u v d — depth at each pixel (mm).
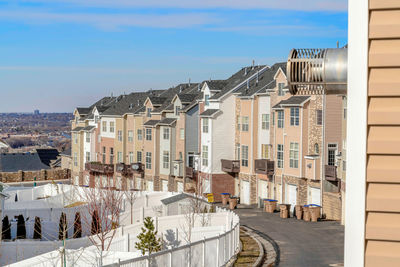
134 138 65688
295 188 43438
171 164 59031
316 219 38438
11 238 28578
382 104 3592
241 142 51625
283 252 27656
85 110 80688
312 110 41656
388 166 3557
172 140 59031
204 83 55062
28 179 81750
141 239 20953
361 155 3574
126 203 36656
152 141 61438
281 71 45812
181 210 32812
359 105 3590
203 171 53688
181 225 27078
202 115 53312
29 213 29688
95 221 28953
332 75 4219
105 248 20875
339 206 38375
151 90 74438
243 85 53312
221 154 52969
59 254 17500
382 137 3566
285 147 44125
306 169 41688
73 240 21516
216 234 24453
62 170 84812
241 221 39031
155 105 62625
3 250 21422
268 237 32125
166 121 59531
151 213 31766
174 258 18641
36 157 95312
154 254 17453
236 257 25406
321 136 40500
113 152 70438
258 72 53875
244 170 51156
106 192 36000
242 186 51688
